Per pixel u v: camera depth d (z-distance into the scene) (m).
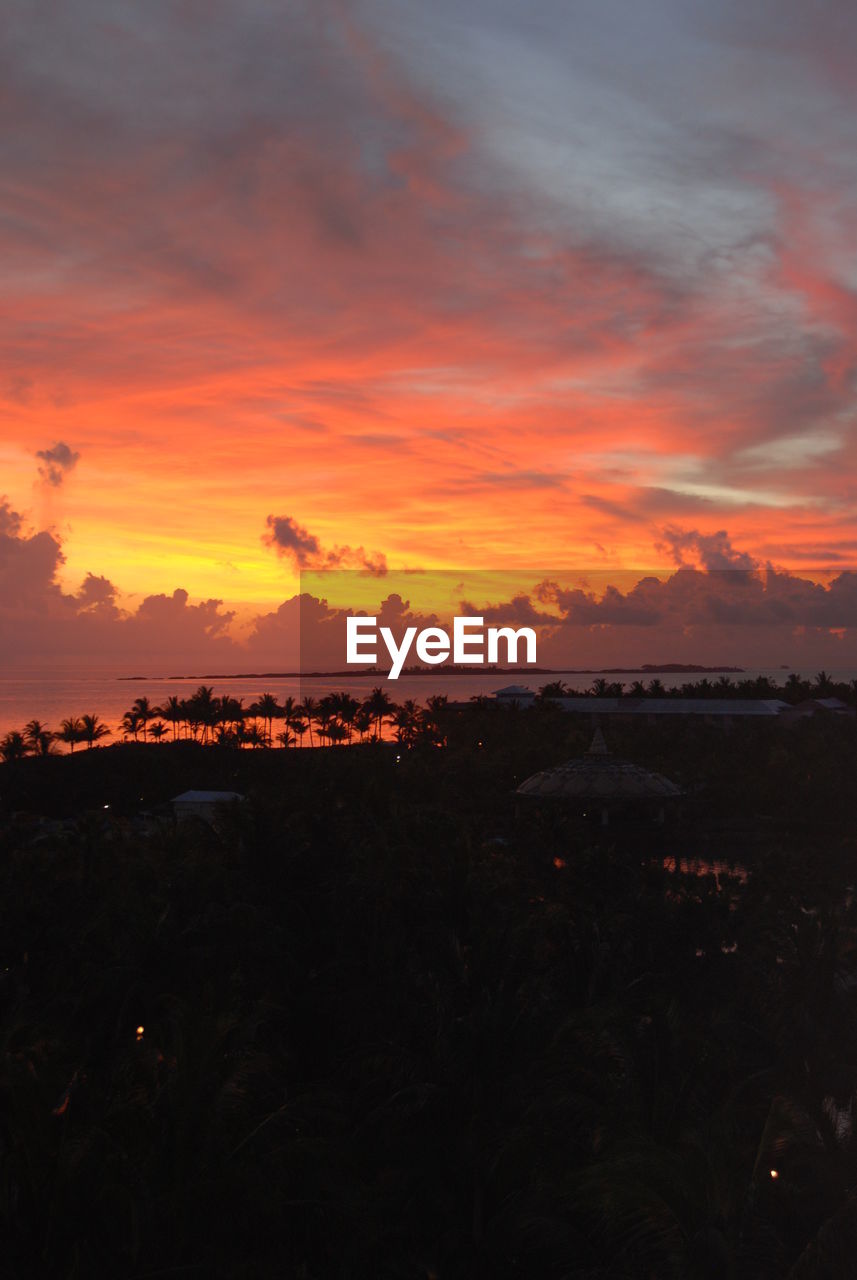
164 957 39.56
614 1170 21.05
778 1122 22.30
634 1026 32.38
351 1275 25.53
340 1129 32.09
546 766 134.00
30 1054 29.69
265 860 47.69
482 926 38.91
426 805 91.56
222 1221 22.38
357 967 40.97
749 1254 20.06
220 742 189.50
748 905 47.53
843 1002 37.62
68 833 76.62
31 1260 20.98
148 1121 23.61
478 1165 28.25
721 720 180.50
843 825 114.56
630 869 58.66
